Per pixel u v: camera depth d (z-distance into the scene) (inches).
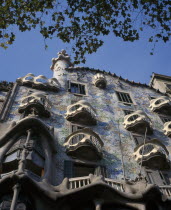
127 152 822.5
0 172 625.0
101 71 1301.7
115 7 569.3
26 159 609.6
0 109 888.9
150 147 812.6
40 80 1038.4
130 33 580.1
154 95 1262.3
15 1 543.5
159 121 1059.9
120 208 533.0
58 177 655.8
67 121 877.2
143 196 541.0
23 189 503.2
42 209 500.4
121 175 725.9
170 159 836.6
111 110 1027.3
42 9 550.3
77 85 1133.1
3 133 730.2
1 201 499.5
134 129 936.9
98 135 797.9
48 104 906.1
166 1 554.6
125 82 1290.6
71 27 575.8
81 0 558.6
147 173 758.5
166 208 552.7
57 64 1286.9
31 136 681.6
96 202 522.6
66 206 519.2
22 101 877.2
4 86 1023.0
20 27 551.8
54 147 703.7
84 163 727.7
